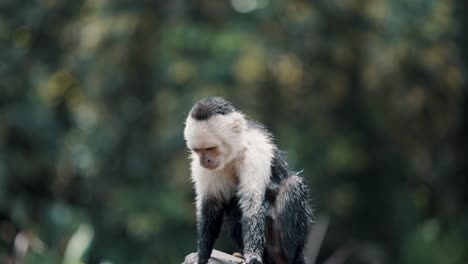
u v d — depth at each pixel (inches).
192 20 675.4
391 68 707.4
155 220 663.1
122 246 684.1
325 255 768.9
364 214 788.0
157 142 662.5
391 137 772.6
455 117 786.2
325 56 712.4
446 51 737.6
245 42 651.5
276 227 336.2
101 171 688.4
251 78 645.3
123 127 686.5
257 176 333.4
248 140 339.0
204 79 646.5
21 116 679.7
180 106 647.8
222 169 342.0
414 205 800.9
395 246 784.3
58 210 637.9
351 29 709.9
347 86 735.1
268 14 679.7
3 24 700.7
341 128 746.8
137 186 677.3
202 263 342.6
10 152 673.0
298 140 703.7
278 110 694.5
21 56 700.7
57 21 713.6
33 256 527.8
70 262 487.5
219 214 350.0
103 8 678.5
